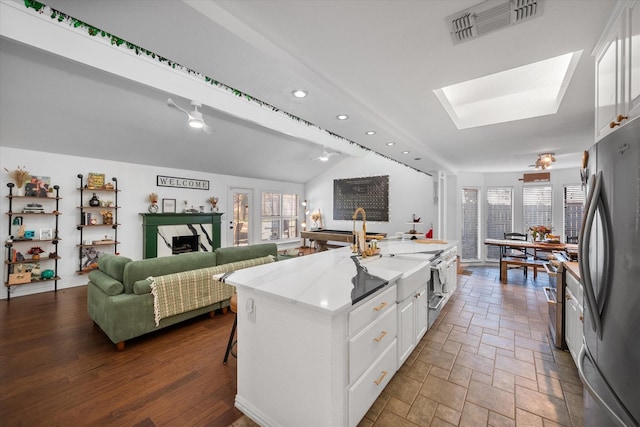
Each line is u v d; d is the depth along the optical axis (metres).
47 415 1.76
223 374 2.21
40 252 4.29
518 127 3.15
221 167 6.58
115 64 2.73
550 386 2.09
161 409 1.83
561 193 6.15
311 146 6.95
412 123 3.04
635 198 0.81
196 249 6.26
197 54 1.61
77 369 2.27
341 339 1.43
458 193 6.63
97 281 2.86
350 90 2.24
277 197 8.36
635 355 0.81
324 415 1.44
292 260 2.68
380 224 7.52
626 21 1.17
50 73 3.18
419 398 1.95
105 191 5.05
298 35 1.55
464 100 3.05
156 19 1.31
